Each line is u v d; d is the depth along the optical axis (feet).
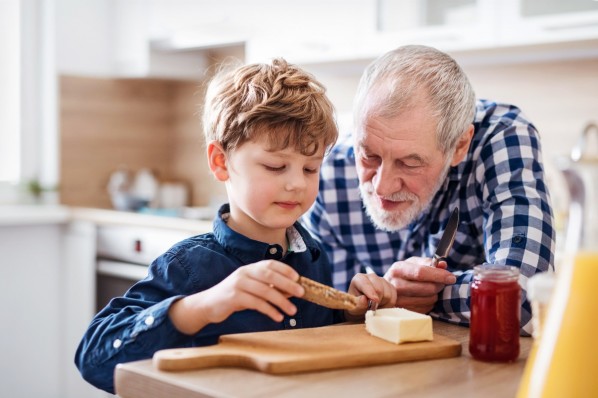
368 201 4.70
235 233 4.31
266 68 4.37
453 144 4.59
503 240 4.53
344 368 3.22
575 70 8.70
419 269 4.28
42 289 11.10
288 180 4.09
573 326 2.48
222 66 6.07
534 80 9.02
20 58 12.07
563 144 8.82
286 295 3.57
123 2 12.25
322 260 4.90
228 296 3.45
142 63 11.93
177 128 13.43
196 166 13.10
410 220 4.70
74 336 11.04
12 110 12.24
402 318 3.53
